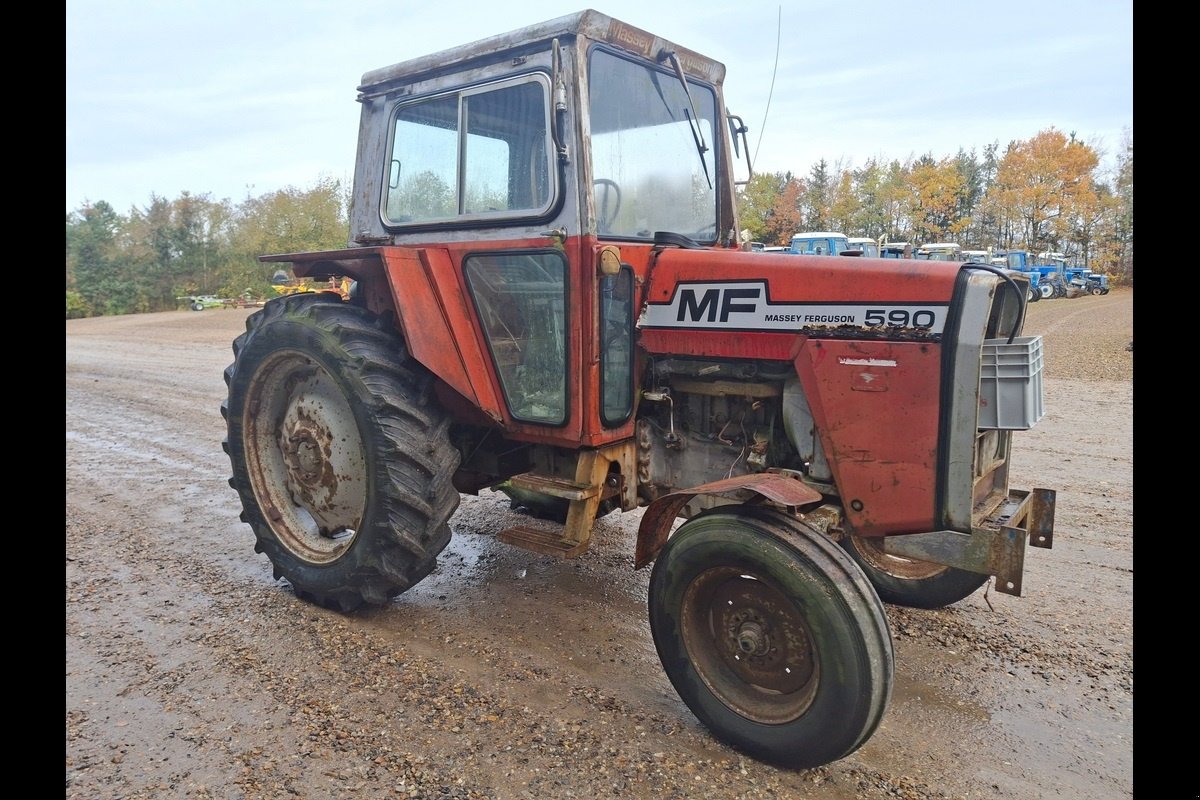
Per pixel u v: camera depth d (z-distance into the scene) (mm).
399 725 2750
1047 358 12750
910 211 48375
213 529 4902
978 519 2719
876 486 2699
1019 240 54250
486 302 3436
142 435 7730
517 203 3295
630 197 3352
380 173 3812
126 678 3062
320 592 3672
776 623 2564
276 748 2615
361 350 3375
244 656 3240
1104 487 5465
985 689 3008
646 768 2523
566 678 3088
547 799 2367
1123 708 2863
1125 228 53156
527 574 4168
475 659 3232
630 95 3342
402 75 3646
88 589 3949
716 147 3857
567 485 3309
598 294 3074
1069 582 3939
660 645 2789
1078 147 50281
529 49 3172
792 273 2869
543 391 3322
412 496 3328
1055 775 2504
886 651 2361
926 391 2557
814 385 2795
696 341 3137
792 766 2508
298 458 3809
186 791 2398
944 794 2418
